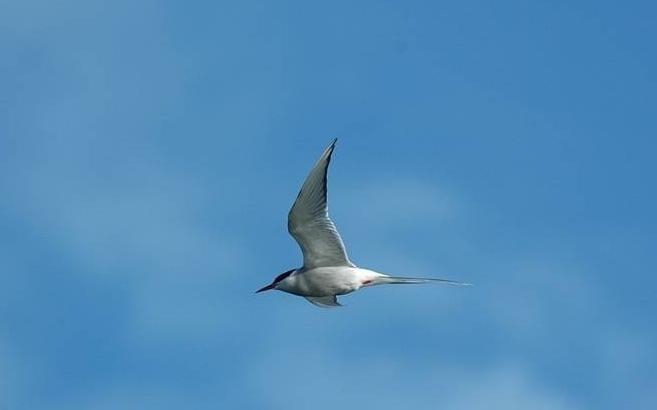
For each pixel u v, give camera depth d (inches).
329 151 1079.0
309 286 1117.1
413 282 1106.1
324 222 1091.3
